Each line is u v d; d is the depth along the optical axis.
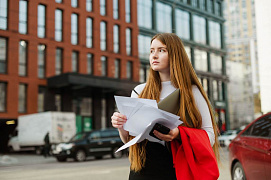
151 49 1.91
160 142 1.71
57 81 26.69
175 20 39.09
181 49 1.85
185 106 1.71
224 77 44.88
